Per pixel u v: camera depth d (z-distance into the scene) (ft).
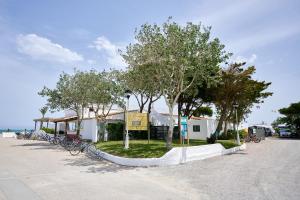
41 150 71.10
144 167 44.96
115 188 30.12
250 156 59.88
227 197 26.37
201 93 88.58
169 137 56.13
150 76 63.10
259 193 27.61
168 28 54.70
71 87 91.45
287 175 36.94
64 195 26.94
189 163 49.16
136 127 66.18
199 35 55.62
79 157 57.11
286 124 198.70
